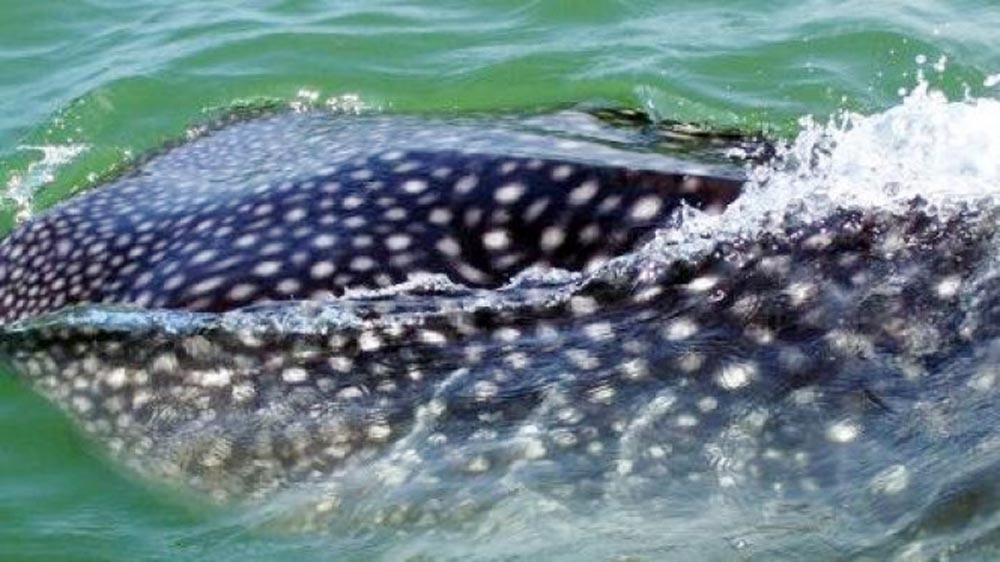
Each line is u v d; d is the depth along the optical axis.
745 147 6.38
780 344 5.50
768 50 9.41
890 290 5.50
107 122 9.11
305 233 6.18
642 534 5.23
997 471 5.07
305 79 9.44
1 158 8.77
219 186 6.83
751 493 5.27
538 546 5.27
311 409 5.77
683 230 5.80
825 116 8.74
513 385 5.64
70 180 8.55
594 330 5.70
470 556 5.33
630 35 9.73
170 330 6.05
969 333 5.36
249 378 5.89
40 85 9.55
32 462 6.11
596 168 6.01
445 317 5.83
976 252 5.51
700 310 5.64
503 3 10.19
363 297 5.91
